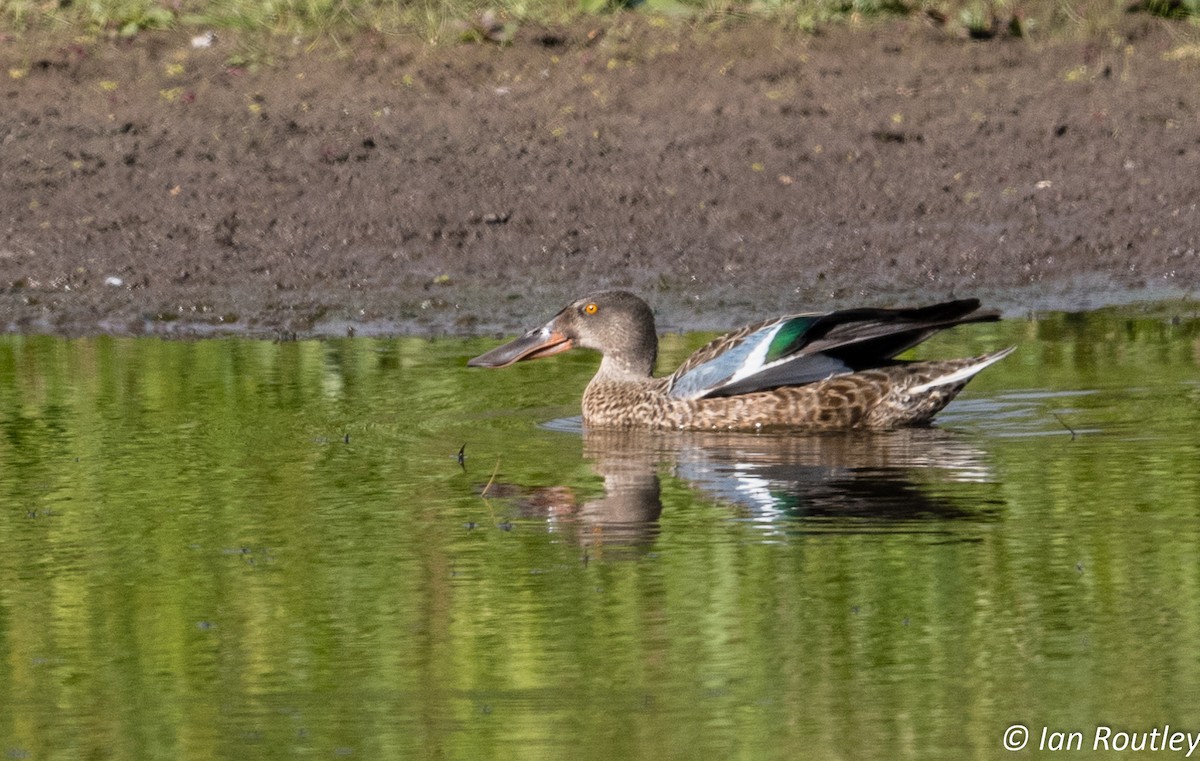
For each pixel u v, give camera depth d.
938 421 12.96
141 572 9.53
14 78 21.42
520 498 10.95
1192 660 8.21
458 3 22.83
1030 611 8.80
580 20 22.70
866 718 7.61
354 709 7.75
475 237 18.62
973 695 7.84
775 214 19.06
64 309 17.12
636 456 12.14
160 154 19.97
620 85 21.55
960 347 15.30
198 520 10.50
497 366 14.16
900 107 21.11
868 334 13.10
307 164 19.81
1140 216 18.88
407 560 9.66
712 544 9.88
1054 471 11.30
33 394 13.93
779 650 8.34
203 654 8.38
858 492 10.92
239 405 13.59
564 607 8.89
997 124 20.70
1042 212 19.03
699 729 7.50
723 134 20.50
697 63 21.97
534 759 7.22
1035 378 14.12
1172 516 10.23
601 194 19.36
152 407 13.48
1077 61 22.14
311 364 15.08
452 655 8.33
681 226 18.84
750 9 22.83
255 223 18.81
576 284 17.72
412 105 21.11
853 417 12.97
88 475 11.53
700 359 13.51
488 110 21.05
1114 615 8.74
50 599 9.14
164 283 17.69
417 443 12.50
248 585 9.30
